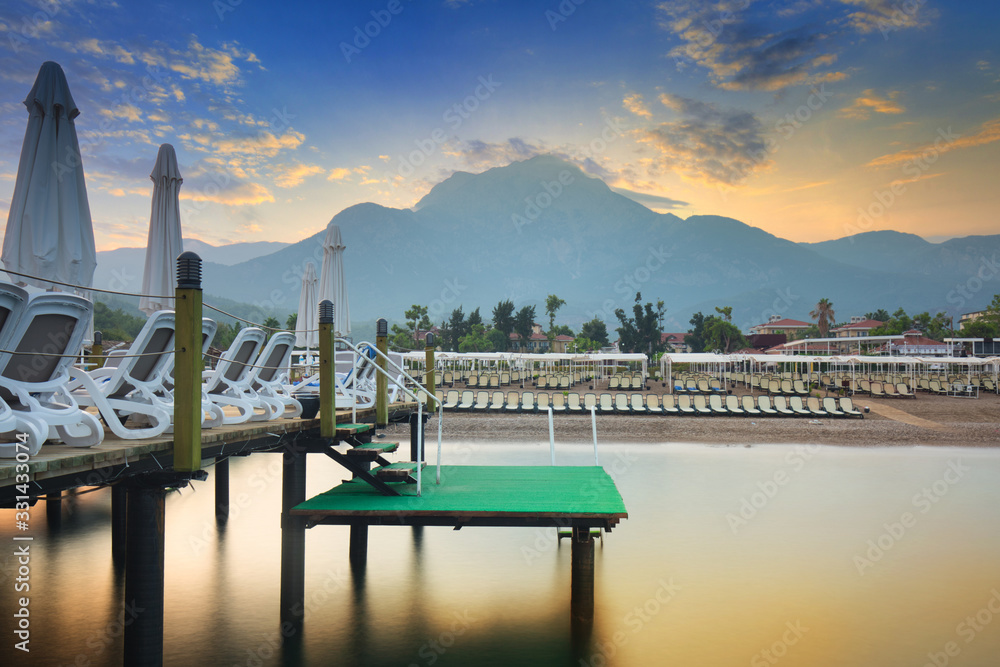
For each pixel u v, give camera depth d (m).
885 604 7.49
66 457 3.26
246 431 5.27
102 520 11.48
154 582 4.10
